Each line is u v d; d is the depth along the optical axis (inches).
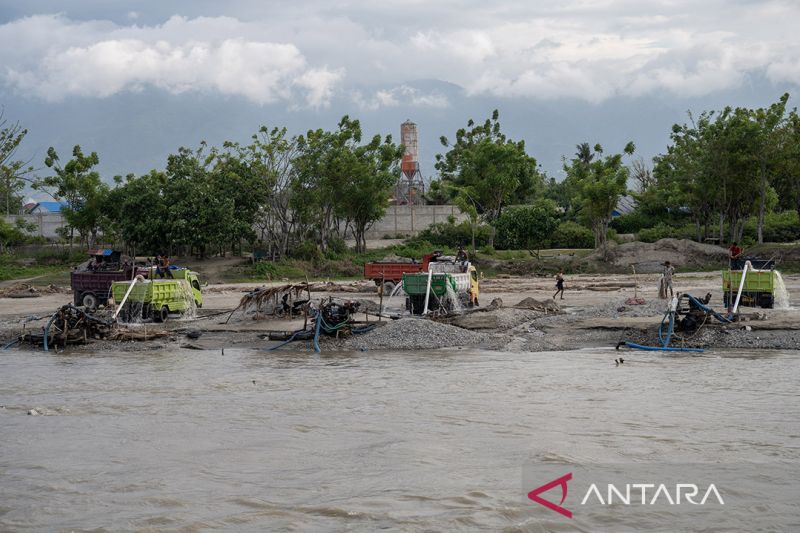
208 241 2522.1
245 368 879.7
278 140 2677.2
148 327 1210.0
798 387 697.6
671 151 3430.1
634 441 525.3
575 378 762.8
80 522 401.7
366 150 2775.6
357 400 685.9
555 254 2824.8
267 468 487.5
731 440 524.1
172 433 581.3
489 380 763.4
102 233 3164.4
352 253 2797.7
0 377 846.5
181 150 2807.6
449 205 3329.2
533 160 3666.3
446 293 1246.3
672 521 382.3
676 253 2470.5
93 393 746.2
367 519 395.2
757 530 369.1
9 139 2881.4
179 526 393.1
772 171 2637.8
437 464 485.1
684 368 804.6
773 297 1227.9
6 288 2059.5
